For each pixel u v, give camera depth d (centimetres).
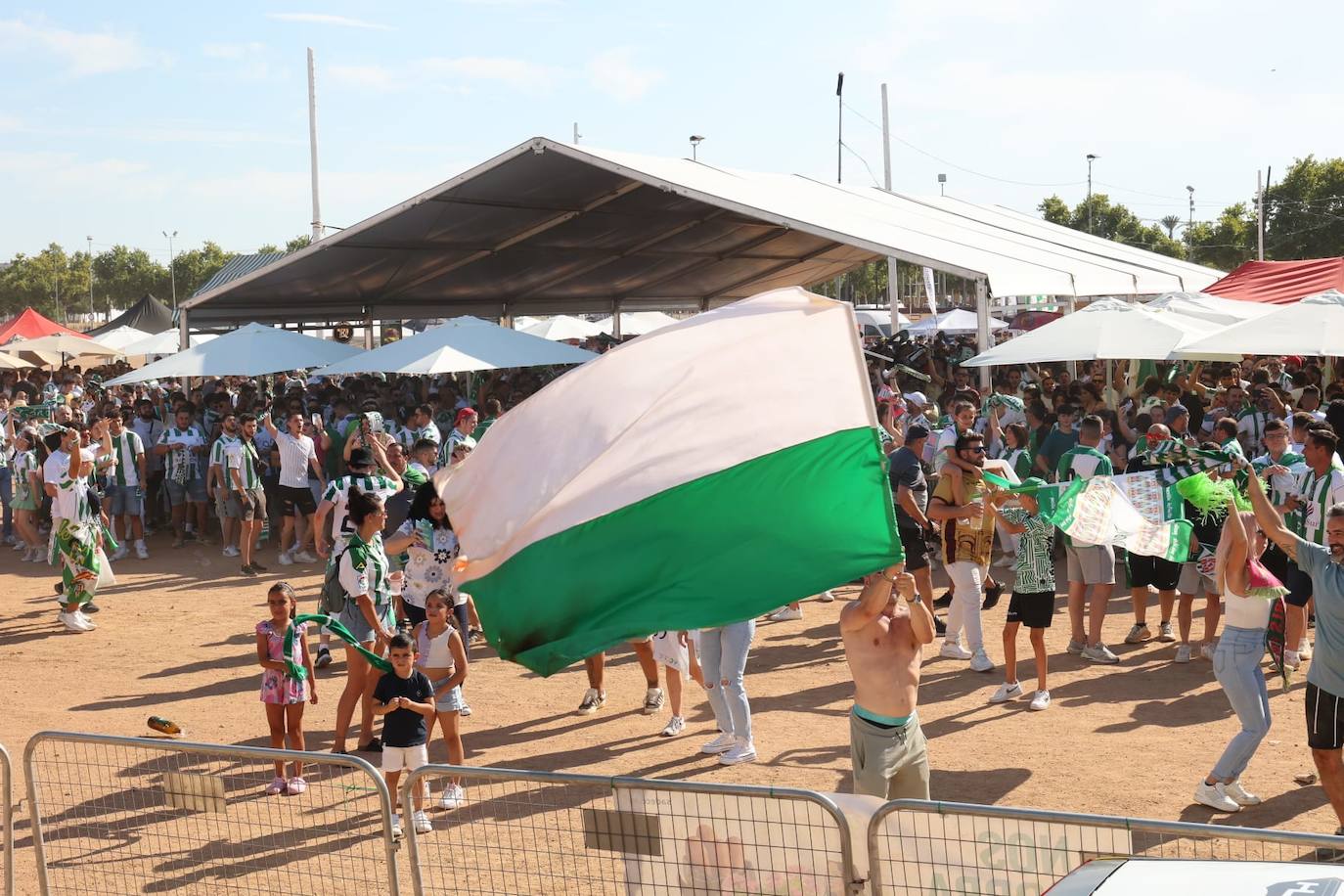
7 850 615
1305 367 2088
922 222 2584
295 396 2156
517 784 796
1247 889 348
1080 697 948
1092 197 9362
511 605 506
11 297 11312
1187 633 1031
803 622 1262
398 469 1350
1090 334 1628
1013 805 727
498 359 1906
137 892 635
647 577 489
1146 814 705
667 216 2516
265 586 1545
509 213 2344
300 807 767
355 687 880
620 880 621
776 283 3506
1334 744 637
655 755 855
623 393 508
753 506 488
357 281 2686
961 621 1082
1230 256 7788
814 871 475
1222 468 742
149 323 4816
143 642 1272
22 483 1784
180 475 1834
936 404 1956
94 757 888
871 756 589
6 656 1226
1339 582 623
